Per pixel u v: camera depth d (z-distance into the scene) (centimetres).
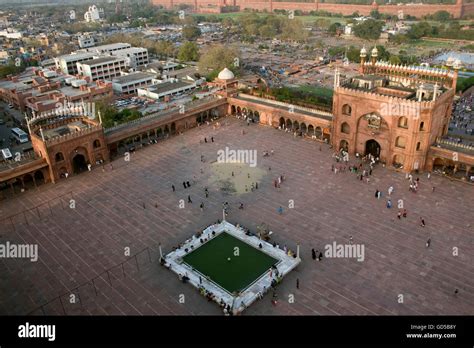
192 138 9369
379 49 17362
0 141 10725
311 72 17225
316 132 9325
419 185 6888
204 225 6084
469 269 4925
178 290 4862
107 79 15600
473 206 6209
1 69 16500
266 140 9069
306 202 6550
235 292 4703
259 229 5703
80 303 4709
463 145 7050
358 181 7106
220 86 11756
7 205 6881
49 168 7469
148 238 5844
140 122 9269
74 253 5594
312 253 5278
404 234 5641
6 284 5069
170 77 15462
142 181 7488
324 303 4547
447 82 7750
